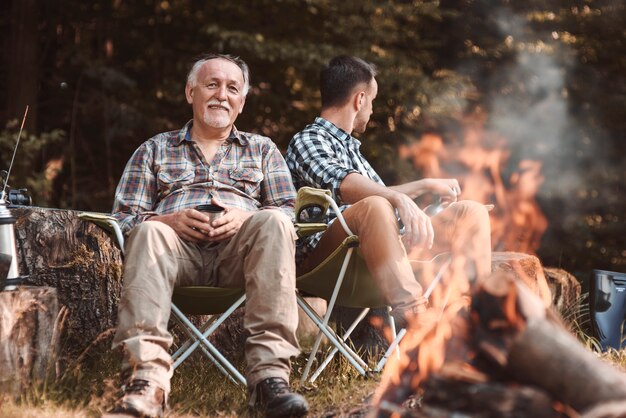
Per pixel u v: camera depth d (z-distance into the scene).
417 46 9.16
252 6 8.60
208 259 2.83
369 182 3.16
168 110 8.80
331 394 2.74
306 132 3.47
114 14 8.84
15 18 8.20
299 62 8.14
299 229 2.82
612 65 9.68
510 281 2.06
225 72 3.18
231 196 3.13
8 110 8.15
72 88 8.75
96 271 3.42
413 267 3.05
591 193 9.44
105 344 3.34
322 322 2.97
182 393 2.78
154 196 3.13
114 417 2.26
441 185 3.15
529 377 1.98
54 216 3.42
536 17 9.48
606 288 3.91
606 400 1.88
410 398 2.54
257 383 2.52
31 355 2.66
